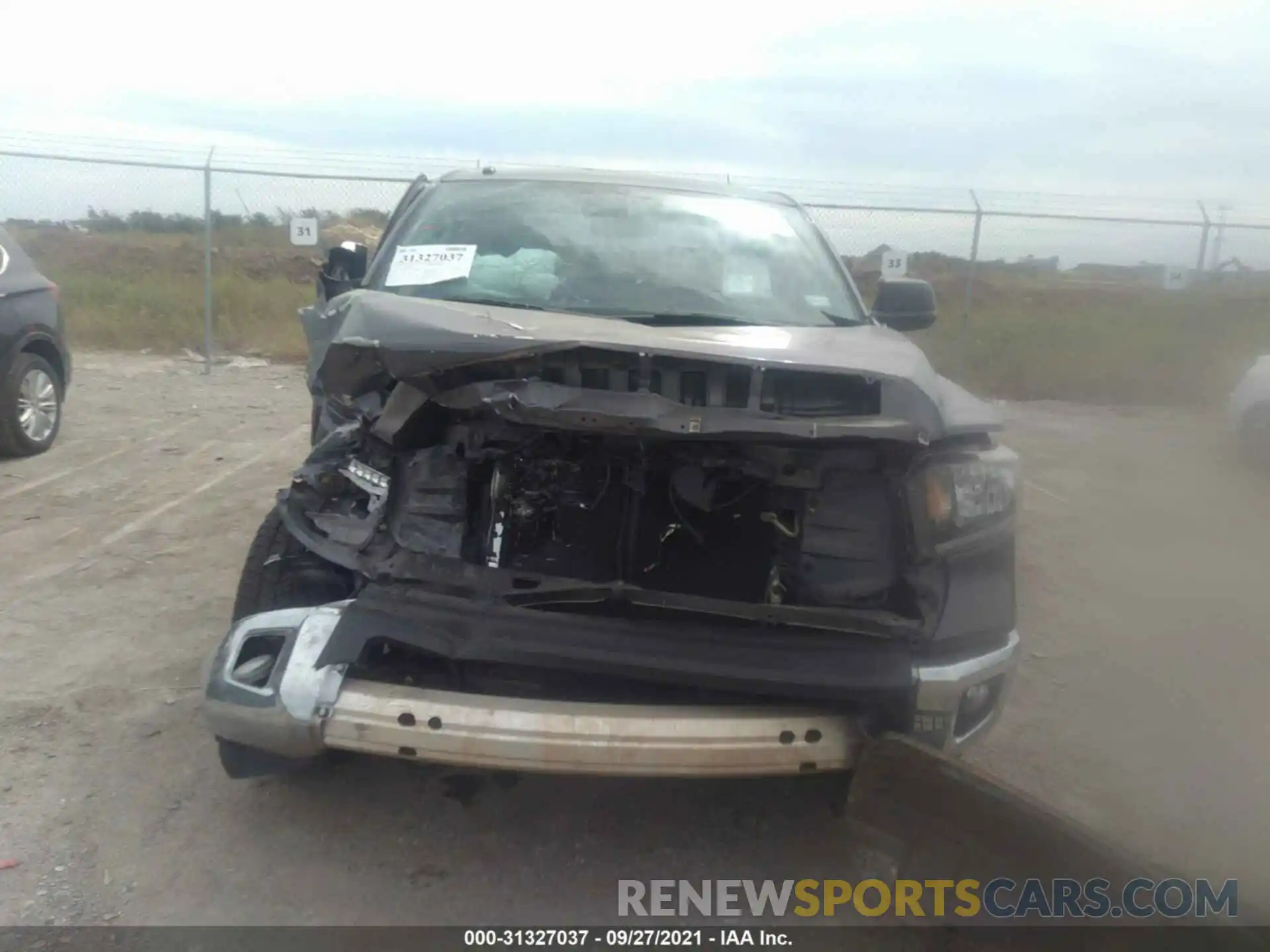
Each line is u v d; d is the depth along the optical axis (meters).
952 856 2.73
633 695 2.94
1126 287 19.41
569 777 3.62
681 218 4.51
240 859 3.10
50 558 5.47
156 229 20.81
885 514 3.09
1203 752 4.09
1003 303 17.72
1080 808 3.65
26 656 4.30
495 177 4.71
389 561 2.95
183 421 9.02
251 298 14.64
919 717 2.84
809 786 3.59
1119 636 5.28
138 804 3.33
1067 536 7.03
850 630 2.86
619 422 2.73
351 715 2.76
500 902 3.00
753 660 2.78
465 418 3.05
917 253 14.00
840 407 2.94
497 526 3.09
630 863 3.21
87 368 11.48
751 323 3.86
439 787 3.52
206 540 5.83
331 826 3.28
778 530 3.16
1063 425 11.12
